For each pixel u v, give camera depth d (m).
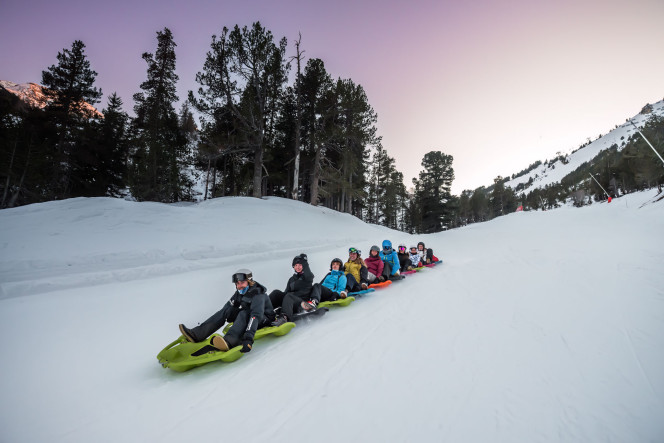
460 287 6.30
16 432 2.52
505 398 2.43
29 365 3.73
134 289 6.93
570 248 10.46
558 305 4.46
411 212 59.31
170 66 32.03
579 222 22.19
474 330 3.88
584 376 2.64
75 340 4.47
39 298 6.14
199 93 23.48
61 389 3.23
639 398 2.27
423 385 2.73
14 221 9.77
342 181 26.47
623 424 2.01
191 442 2.26
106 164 31.08
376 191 53.38
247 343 3.76
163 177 25.64
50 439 2.43
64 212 11.07
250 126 23.88
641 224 17.55
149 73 31.44
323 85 26.94
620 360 2.83
